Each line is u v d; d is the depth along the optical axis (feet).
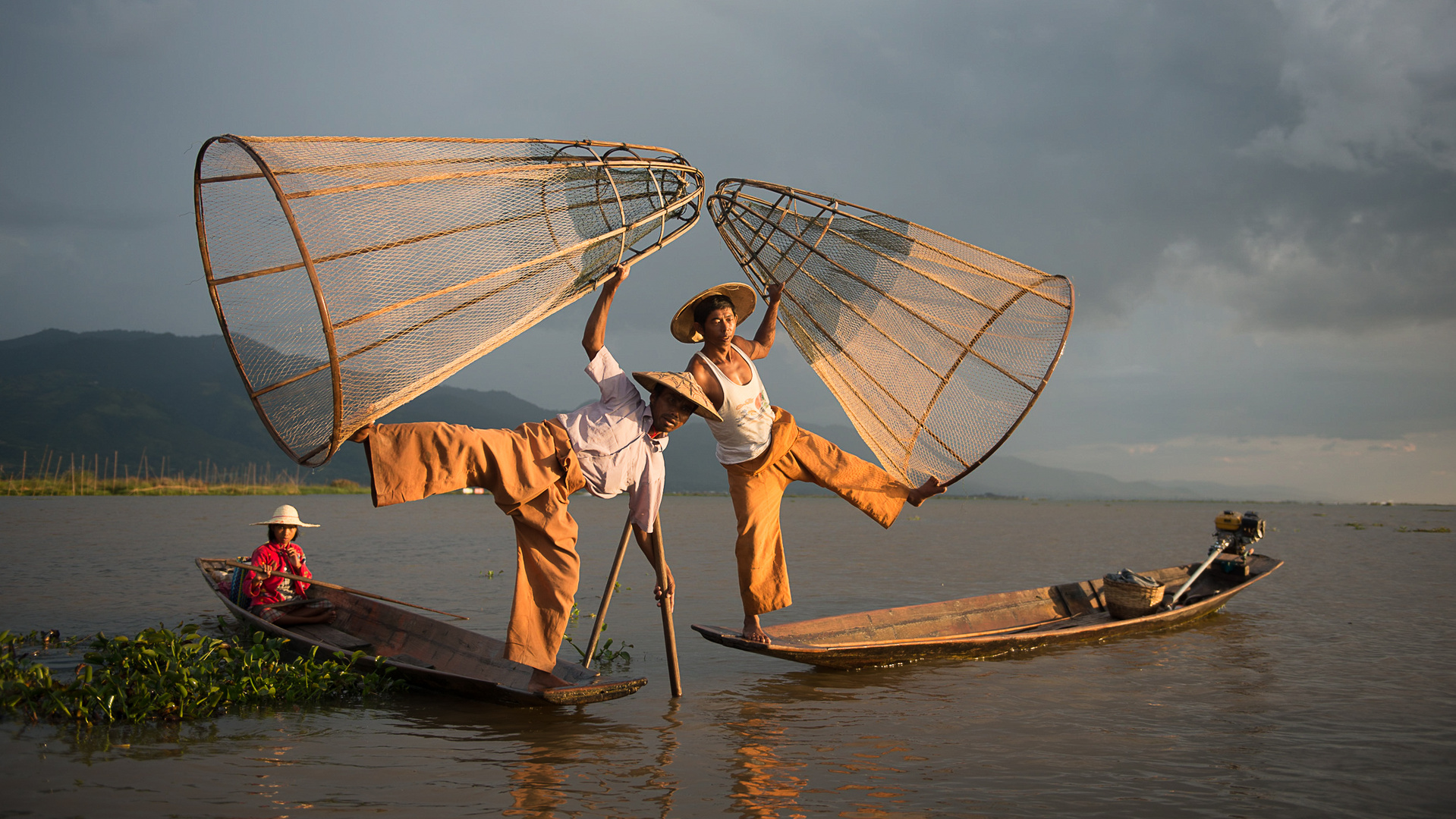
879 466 23.22
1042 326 20.95
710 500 245.45
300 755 16.33
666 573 21.24
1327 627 33.42
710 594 41.01
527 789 14.66
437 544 68.13
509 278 17.39
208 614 32.76
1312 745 17.92
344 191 15.79
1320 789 15.28
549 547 18.51
